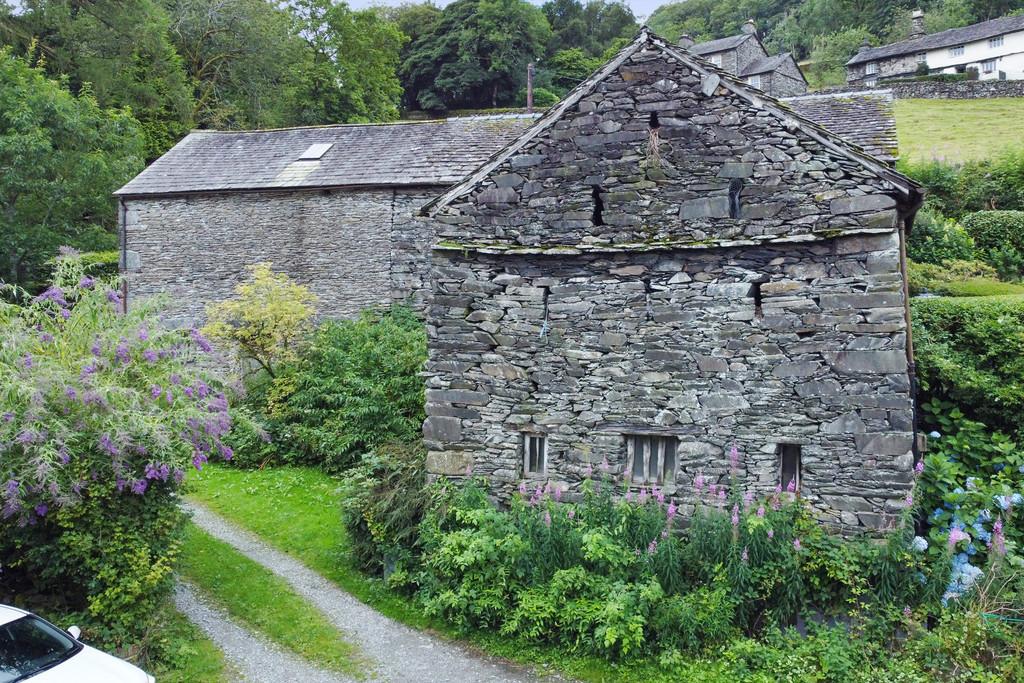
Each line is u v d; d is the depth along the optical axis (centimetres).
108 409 842
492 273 1031
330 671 846
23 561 867
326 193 1877
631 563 882
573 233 995
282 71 3675
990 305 1192
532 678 830
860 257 878
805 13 6988
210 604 988
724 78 927
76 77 2867
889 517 862
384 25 4334
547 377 1011
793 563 841
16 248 2289
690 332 950
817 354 895
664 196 959
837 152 882
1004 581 795
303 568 1098
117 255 2317
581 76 5322
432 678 831
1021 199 2139
